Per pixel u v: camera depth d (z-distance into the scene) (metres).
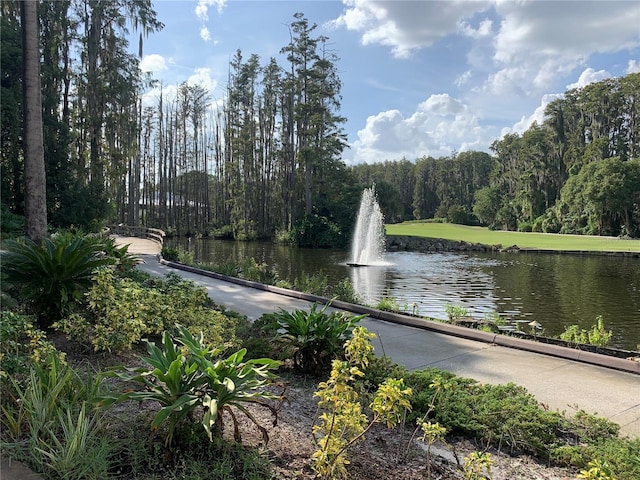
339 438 2.21
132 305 4.47
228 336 4.87
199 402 2.39
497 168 78.94
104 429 2.52
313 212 41.81
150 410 2.89
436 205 95.06
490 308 12.22
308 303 8.59
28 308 5.00
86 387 2.79
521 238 42.28
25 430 2.55
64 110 21.83
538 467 2.78
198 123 54.50
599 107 59.53
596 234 48.38
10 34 17.80
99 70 22.33
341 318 4.53
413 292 14.74
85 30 21.86
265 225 47.03
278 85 46.88
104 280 4.68
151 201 54.47
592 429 3.14
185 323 5.12
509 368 4.89
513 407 3.28
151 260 16.11
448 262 25.17
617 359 4.93
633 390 4.25
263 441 2.65
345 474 2.21
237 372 2.67
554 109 62.94
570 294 14.55
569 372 4.77
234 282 11.29
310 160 41.00
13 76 18.19
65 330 4.25
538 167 63.09
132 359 4.18
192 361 2.87
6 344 3.23
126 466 2.26
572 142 60.78
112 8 21.41
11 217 16.31
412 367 4.89
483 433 3.08
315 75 41.75
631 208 46.44
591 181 47.41
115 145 24.05
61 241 5.58
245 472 2.26
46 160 19.69
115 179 23.33
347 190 43.53
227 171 49.62
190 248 35.19
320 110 41.91
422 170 96.00
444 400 3.40
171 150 52.62
